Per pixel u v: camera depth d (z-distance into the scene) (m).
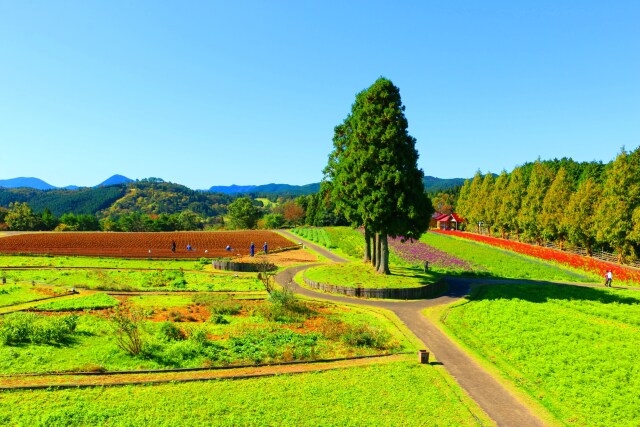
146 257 53.00
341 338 22.88
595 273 48.12
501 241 76.62
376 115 36.41
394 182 35.06
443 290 37.62
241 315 27.61
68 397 15.09
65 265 46.66
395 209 35.56
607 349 22.58
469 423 14.79
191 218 131.75
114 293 32.72
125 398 15.30
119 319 20.45
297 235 83.12
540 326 26.02
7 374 16.23
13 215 97.19
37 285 34.47
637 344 23.44
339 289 35.25
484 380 18.59
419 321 27.67
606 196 57.31
